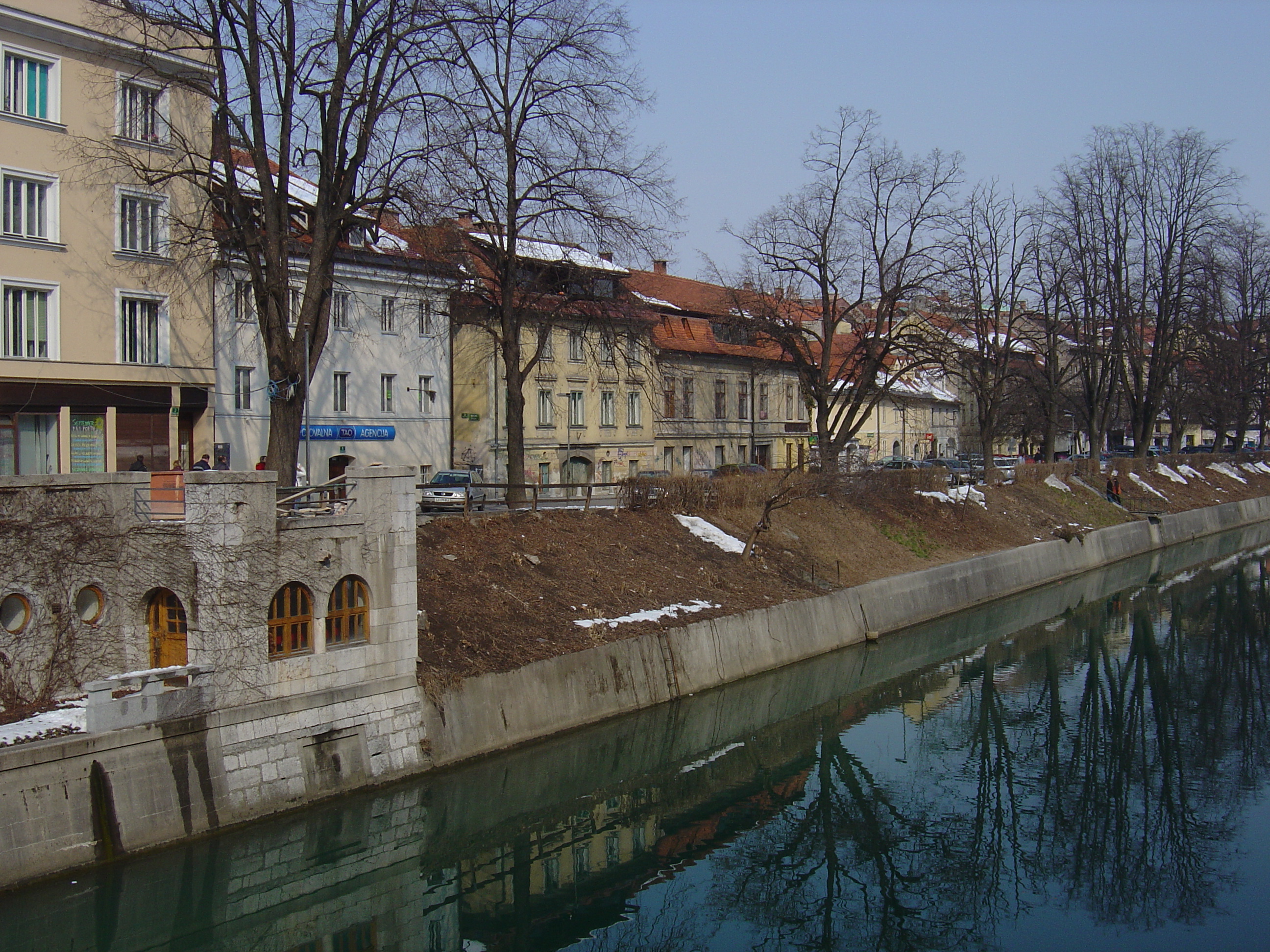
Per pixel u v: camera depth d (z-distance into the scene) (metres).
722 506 40.47
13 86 29.91
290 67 24.12
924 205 46.41
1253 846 22.09
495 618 25.39
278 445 24.34
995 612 44.31
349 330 43.59
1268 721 30.50
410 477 21.11
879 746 28.02
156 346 34.03
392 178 25.98
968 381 56.72
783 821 23.00
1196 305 71.44
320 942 17.28
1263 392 79.56
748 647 30.92
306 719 18.98
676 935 18.11
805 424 74.19
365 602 20.41
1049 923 18.64
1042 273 64.94
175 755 16.92
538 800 23.06
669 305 62.94
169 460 34.72
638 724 26.02
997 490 57.03
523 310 34.94
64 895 15.28
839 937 18.09
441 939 17.64
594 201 32.84
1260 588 50.97
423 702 21.38
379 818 19.78
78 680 17.83
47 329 31.05
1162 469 74.69
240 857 17.58
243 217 24.78
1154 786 25.48
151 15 24.33
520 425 34.53
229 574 17.88
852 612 36.50
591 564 30.84
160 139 33.12
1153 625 42.91
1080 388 89.00
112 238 32.41
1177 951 17.56
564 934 18.06
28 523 17.36
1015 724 30.08
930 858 21.42
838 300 49.12
